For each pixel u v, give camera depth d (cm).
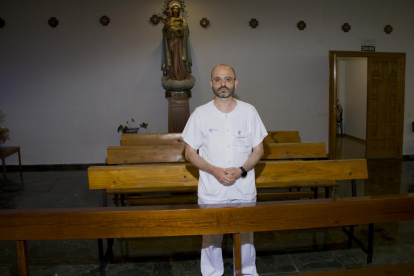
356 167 272
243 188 189
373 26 629
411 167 573
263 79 618
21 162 596
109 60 588
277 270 239
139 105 600
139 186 254
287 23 611
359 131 884
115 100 597
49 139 596
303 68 623
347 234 298
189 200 361
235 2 597
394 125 652
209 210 146
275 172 264
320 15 615
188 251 271
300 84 627
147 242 288
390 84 643
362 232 303
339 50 625
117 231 146
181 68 552
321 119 639
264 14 604
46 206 384
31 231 144
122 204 355
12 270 245
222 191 187
